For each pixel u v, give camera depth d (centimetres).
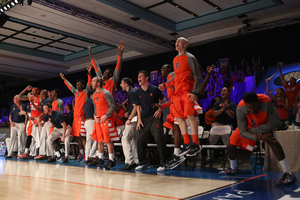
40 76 1698
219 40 1141
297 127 523
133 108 465
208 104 1098
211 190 253
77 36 1137
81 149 622
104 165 511
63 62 1484
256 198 219
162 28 1070
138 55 1327
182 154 354
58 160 651
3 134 870
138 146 434
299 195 227
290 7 914
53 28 1045
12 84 1970
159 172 404
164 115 500
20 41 1217
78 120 588
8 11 884
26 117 736
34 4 838
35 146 714
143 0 883
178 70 346
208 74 436
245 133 310
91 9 909
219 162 561
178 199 217
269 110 294
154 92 417
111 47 1262
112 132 460
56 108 632
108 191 255
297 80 929
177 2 903
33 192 254
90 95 589
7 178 348
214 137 515
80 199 222
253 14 954
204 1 901
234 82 1059
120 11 923
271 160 404
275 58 999
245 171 395
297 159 390
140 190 258
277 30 998
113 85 523
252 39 1046
